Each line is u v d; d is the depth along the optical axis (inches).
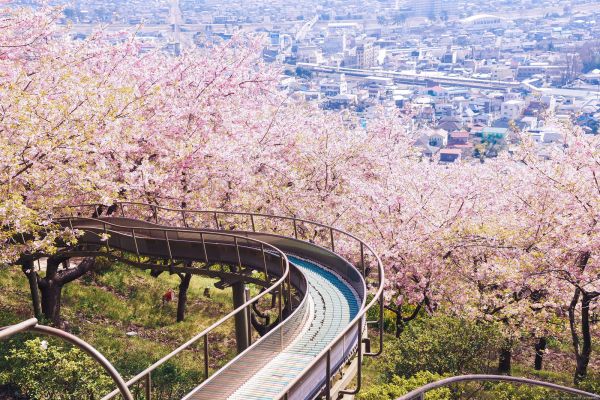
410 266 1095.0
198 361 968.3
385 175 1310.3
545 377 1043.9
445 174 1346.0
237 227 1137.4
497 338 804.0
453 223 1116.5
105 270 1269.7
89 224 946.7
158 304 1194.0
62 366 658.2
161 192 1035.9
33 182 816.9
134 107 965.8
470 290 1066.1
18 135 778.8
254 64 1266.0
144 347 964.0
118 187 936.9
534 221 1068.5
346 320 609.9
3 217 733.3
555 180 1072.2
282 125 1259.8
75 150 824.9
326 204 1228.5
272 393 441.4
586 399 500.4
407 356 753.6
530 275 996.6
